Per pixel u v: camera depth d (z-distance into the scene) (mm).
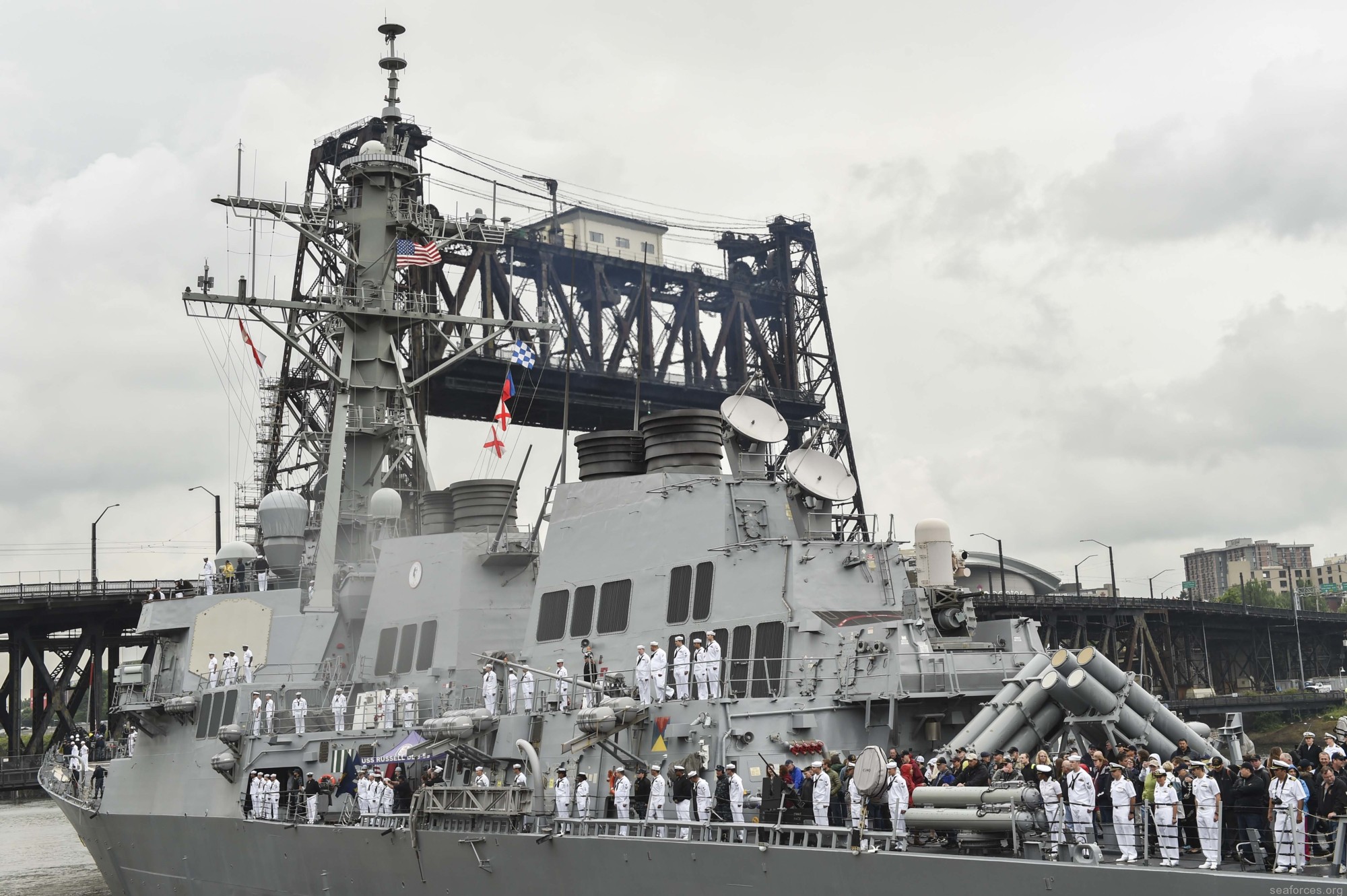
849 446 104688
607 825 25312
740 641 27500
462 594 35000
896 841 20984
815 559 27406
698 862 23250
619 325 90625
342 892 30984
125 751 44562
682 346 99750
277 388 65500
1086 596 107812
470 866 27562
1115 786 19359
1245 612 127562
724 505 28922
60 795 44344
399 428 45344
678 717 26641
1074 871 18609
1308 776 20016
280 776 34531
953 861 19797
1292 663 154625
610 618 30422
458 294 81125
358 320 45281
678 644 27438
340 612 39781
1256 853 18500
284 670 38031
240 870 34062
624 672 29453
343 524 44719
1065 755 23594
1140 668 115688
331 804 32969
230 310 43906
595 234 95000
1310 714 114062
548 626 31781
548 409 87188
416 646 35750
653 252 98625
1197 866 18609
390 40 47875
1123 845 19234
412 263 46375
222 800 34781
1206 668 124000
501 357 81188
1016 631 26922
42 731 78375
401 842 29141
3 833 67688
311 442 62500
